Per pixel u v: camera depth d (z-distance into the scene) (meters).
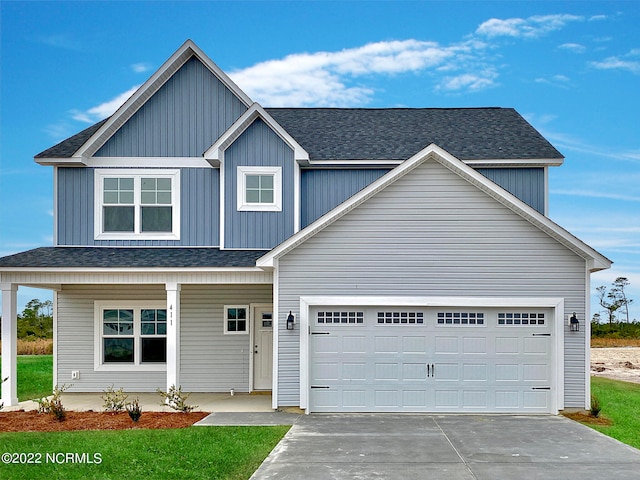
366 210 15.23
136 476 9.30
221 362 18.27
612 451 10.97
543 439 11.95
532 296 14.99
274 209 17.42
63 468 9.62
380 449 11.06
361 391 15.08
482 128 19.84
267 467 9.82
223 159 17.48
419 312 15.20
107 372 18.41
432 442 11.66
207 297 18.39
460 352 15.10
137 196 17.88
